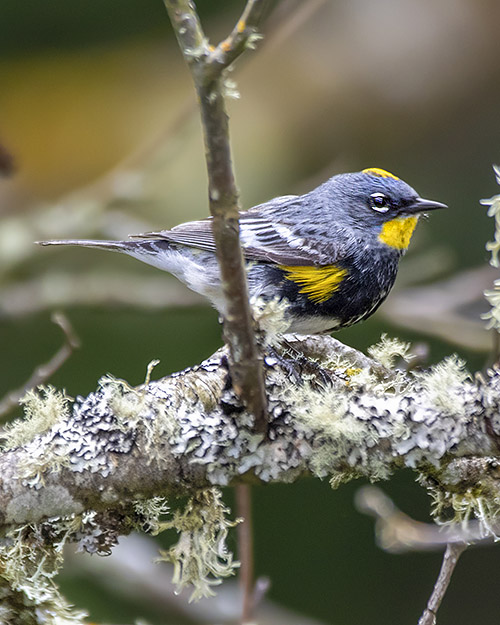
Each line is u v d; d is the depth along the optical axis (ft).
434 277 46.42
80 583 37.83
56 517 19.04
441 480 19.47
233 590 38.99
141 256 30.45
